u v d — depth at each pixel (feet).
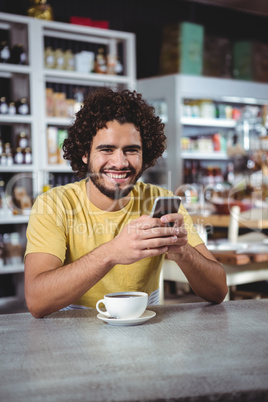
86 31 13.75
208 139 15.71
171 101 14.37
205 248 5.09
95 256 3.97
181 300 9.87
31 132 12.93
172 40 14.83
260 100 16.19
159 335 3.45
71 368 2.83
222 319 3.88
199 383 2.60
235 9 18.93
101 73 14.15
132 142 4.59
